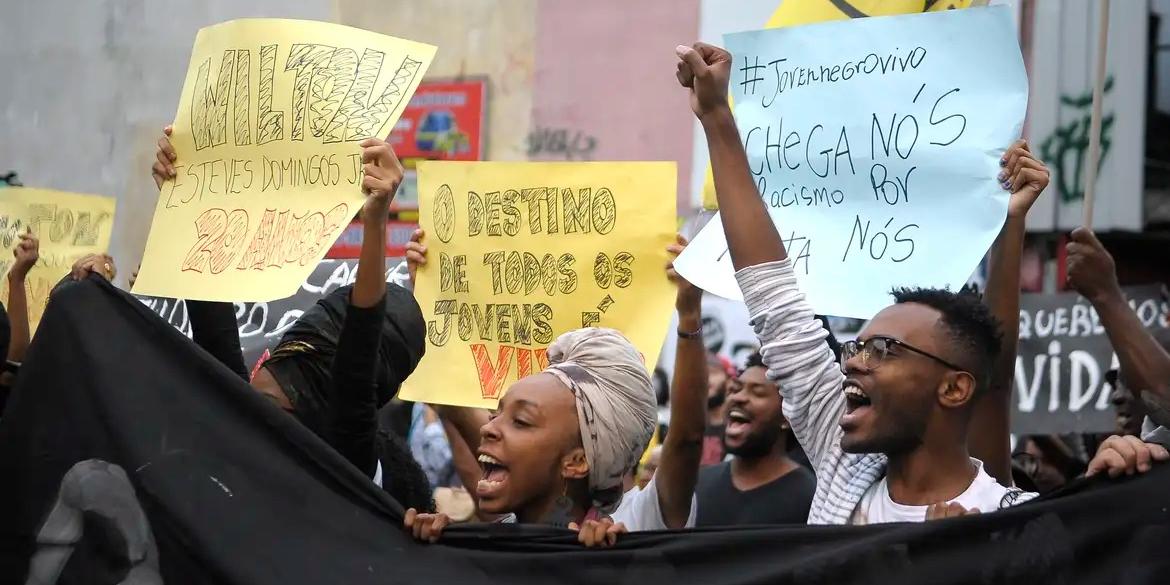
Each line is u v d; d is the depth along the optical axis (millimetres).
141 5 9484
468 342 3455
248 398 2730
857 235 2943
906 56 2975
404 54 3051
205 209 3102
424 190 3545
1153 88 8297
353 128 2988
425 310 3500
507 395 2715
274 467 2688
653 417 2785
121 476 2742
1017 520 2260
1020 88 2855
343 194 2951
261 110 3098
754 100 3145
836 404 2719
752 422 3895
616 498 2770
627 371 2748
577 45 8922
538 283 3398
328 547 2619
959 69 2916
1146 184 8352
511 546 2547
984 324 2543
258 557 2631
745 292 2791
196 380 2773
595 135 8844
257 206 3039
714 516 3945
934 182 2889
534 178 3426
